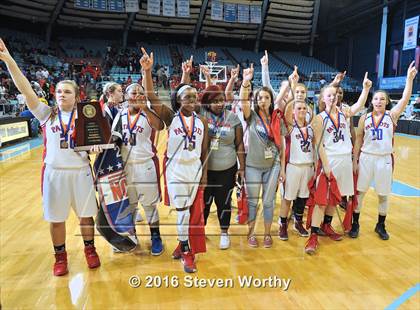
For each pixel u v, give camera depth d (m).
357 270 2.09
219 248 2.37
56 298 1.78
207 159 2.12
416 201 3.51
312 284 1.92
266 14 18.02
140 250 2.33
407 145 7.58
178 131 1.93
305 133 2.38
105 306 1.71
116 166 2.04
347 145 2.48
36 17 15.76
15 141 7.24
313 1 17.17
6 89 9.33
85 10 16.22
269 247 2.39
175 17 17.94
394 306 1.73
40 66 12.96
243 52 19.58
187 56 18.17
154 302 1.75
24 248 2.36
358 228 2.62
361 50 15.31
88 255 2.12
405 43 12.38
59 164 1.93
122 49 17.47
